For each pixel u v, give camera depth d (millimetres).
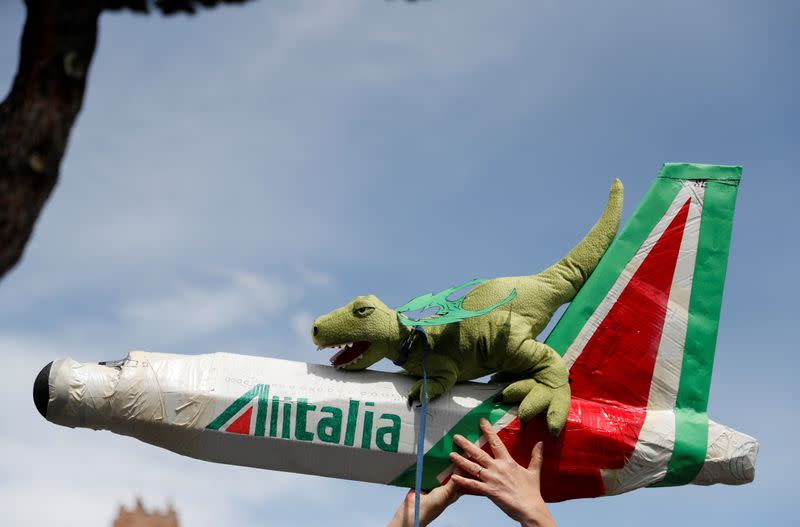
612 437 7023
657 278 7418
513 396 7051
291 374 7160
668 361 7285
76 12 3430
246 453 7012
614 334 7309
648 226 7520
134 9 3631
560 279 7352
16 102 3367
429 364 7078
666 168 7645
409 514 6902
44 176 3371
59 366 6930
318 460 7023
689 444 7062
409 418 7016
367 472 7039
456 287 7332
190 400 6961
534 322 7211
